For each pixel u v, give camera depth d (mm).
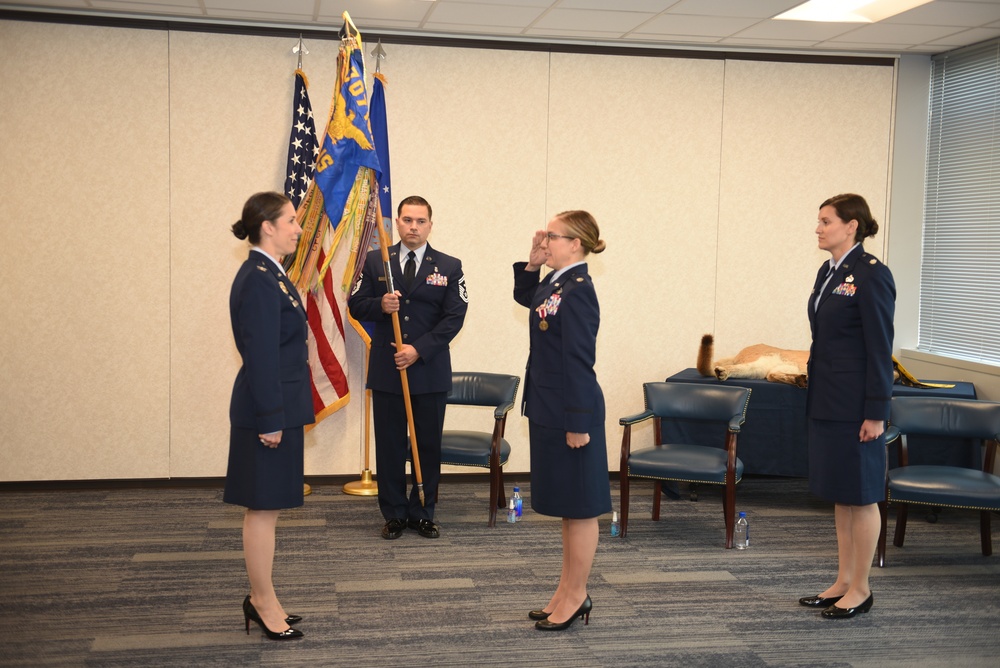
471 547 4641
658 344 6332
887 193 6465
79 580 4043
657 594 4012
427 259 4793
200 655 3270
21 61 5492
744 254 6375
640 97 6180
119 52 5586
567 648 3402
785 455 5621
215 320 5801
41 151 5559
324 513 5246
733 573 4316
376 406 4781
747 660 3322
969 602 3969
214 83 5695
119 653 3277
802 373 5574
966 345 6043
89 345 5688
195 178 5719
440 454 4891
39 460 5688
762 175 6348
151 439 5801
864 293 3535
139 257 5699
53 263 5613
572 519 3484
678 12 5324
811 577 4273
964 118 6105
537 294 3533
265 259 3199
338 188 5086
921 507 5648
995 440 4730
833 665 3295
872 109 6402
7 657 3229
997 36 5801
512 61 6020
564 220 3426
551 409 3383
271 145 5773
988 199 5867
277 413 3098
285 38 5738
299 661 3232
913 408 4898
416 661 3258
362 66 5059
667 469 4812
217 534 4781
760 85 6293
